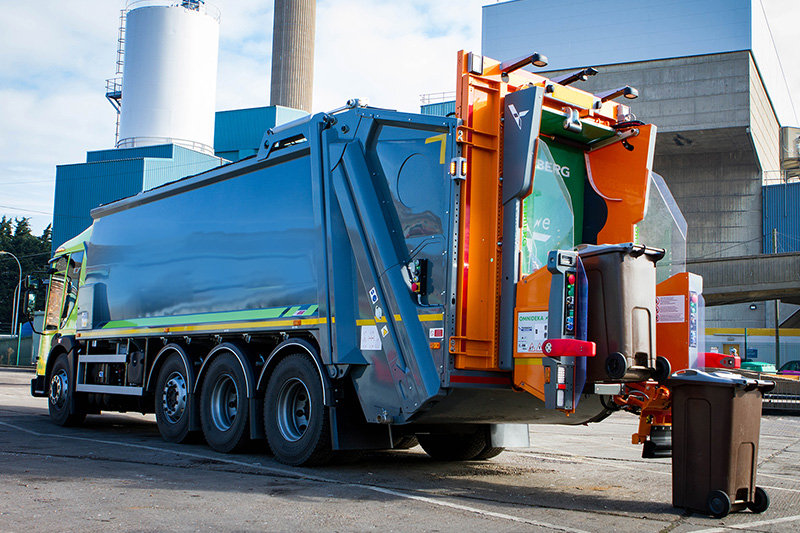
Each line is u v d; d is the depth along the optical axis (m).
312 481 6.63
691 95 53.16
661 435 6.53
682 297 6.69
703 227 58.72
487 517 5.27
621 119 7.54
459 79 6.48
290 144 8.34
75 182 51.44
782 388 22.95
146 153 51.09
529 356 6.08
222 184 9.24
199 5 57.62
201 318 9.22
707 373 5.72
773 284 32.62
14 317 57.25
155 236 10.41
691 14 53.72
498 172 6.48
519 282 6.30
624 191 7.34
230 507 5.38
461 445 8.47
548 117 6.94
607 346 5.90
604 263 6.02
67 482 6.30
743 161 58.22
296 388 7.82
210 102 57.28
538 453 9.47
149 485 6.22
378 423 7.20
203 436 9.61
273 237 8.27
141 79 54.62
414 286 6.60
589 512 5.59
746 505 5.76
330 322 7.28
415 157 6.82
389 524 4.96
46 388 12.34
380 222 7.04
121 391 10.52
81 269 12.27
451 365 6.23
